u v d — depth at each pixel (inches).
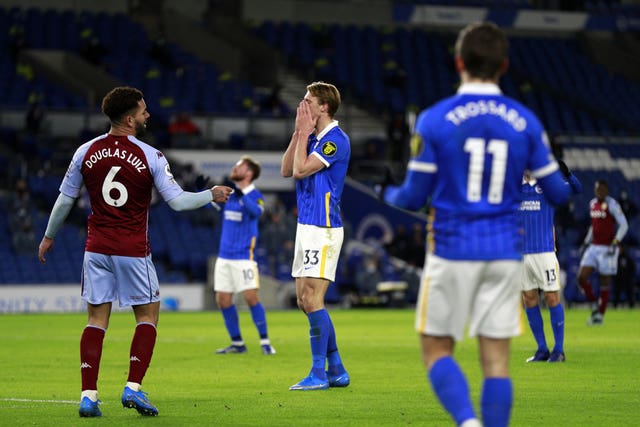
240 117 4675.2
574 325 2810.0
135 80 4972.9
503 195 739.4
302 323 2957.7
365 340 2266.2
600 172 5019.7
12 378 1470.2
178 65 5162.4
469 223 731.4
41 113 4279.0
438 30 5989.2
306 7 5802.2
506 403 721.6
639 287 4239.7
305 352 1948.8
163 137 4475.9
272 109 4869.6
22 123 4431.6
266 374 1523.1
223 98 4995.1
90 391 1048.8
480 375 1473.9
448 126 731.4
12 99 4601.4
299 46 5565.9
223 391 1295.5
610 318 3181.6
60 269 3855.8
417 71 5580.7
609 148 5172.2
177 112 4724.4
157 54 5142.7
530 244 1680.6
